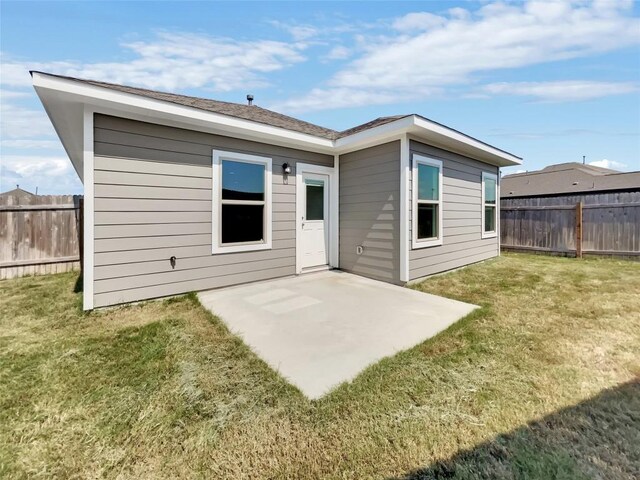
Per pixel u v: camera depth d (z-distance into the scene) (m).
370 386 2.19
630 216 7.56
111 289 4.01
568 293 4.63
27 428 1.79
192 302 4.24
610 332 3.14
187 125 4.54
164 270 4.42
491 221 8.38
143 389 2.17
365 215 6.01
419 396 2.09
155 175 4.31
